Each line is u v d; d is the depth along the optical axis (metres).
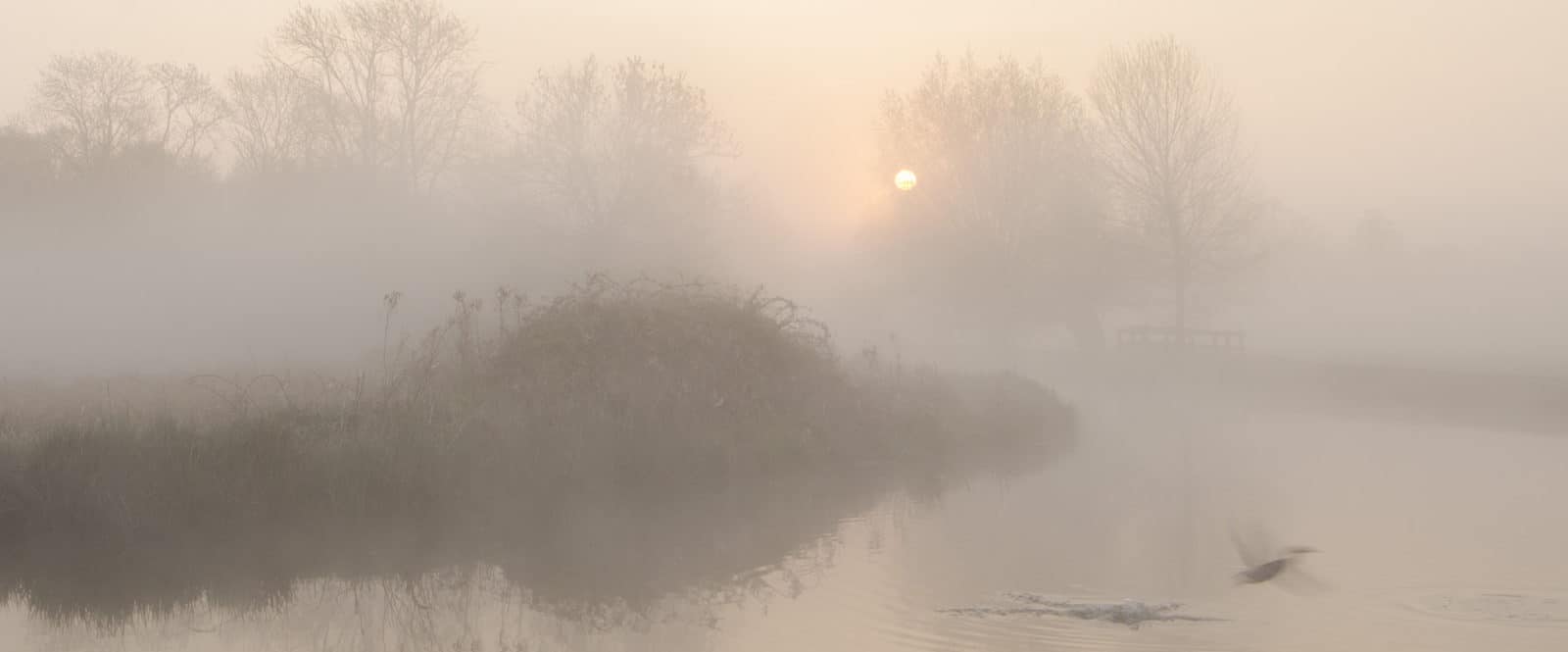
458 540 14.16
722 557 13.48
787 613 11.01
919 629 10.35
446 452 15.70
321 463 14.81
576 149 44.38
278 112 52.91
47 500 13.25
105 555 13.05
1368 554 13.53
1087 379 49.50
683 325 21.22
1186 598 11.43
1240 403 40.31
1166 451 24.30
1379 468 21.70
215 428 15.12
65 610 11.41
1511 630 10.31
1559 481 19.97
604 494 16.81
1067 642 9.87
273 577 12.60
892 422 22.38
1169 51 52.03
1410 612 10.89
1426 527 15.39
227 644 10.33
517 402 18.56
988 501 17.36
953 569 12.78
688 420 19.16
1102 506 17.03
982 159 48.97
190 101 53.59
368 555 13.48
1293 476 20.55
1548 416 34.91
